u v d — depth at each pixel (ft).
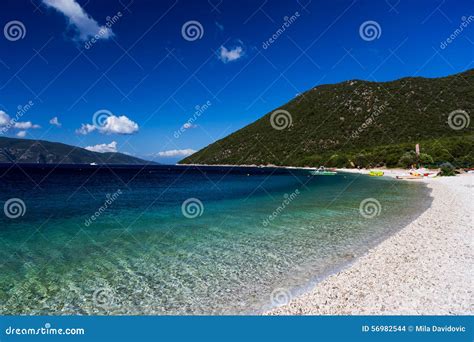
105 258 37.50
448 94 365.40
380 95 392.68
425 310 22.40
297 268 32.99
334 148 342.64
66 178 215.72
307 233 48.42
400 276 28.55
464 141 220.64
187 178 222.48
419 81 406.82
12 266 34.86
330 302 24.54
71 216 67.21
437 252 35.12
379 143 318.24
